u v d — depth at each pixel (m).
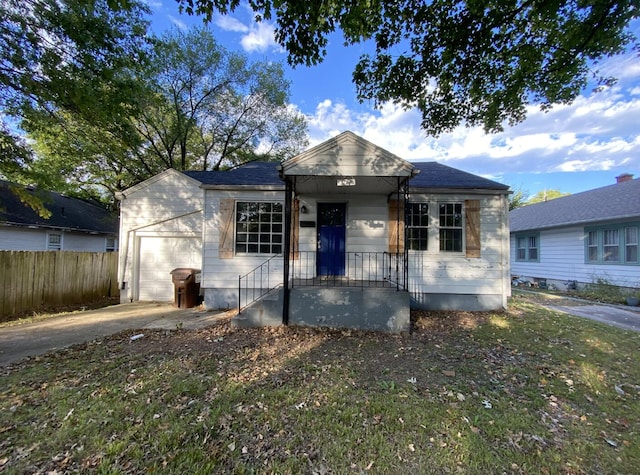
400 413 3.19
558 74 5.79
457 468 2.42
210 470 2.33
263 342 5.52
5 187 12.73
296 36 4.48
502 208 8.16
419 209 8.26
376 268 8.27
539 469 2.43
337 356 4.89
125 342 5.46
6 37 5.93
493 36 5.48
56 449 2.54
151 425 2.88
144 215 9.90
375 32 5.42
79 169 14.55
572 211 14.61
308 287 6.67
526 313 7.91
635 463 2.53
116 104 6.98
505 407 3.36
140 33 7.17
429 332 6.29
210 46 16.12
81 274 10.71
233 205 8.34
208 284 8.31
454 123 6.94
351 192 8.22
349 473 2.35
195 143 18.36
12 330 6.29
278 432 2.84
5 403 3.25
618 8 4.58
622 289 11.41
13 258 8.50
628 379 4.12
